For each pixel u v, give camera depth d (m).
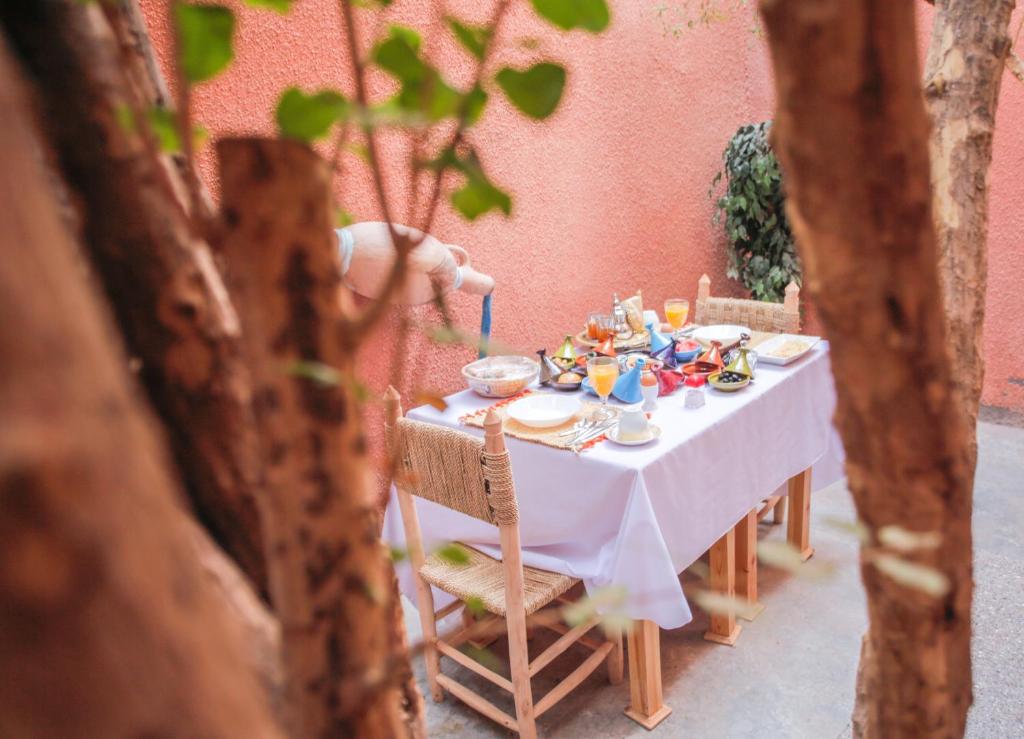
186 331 0.37
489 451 1.57
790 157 0.25
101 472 0.14
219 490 0.39
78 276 0.15
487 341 0.30
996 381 3.62
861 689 0.50
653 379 2.04
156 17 1.61
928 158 0.25
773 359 2.29
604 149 3.09
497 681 1.80
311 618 0.28
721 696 2.02
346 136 0.26
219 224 0.25
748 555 2.28
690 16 3.33
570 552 1.88
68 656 0.14
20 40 0.32
